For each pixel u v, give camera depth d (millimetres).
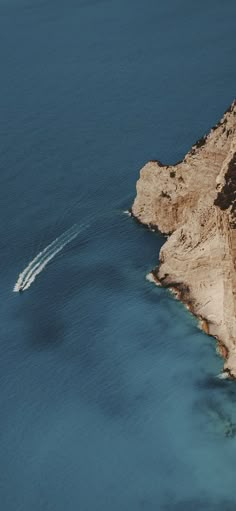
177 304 121188
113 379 110812
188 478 94188
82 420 105250
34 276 136500
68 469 98500
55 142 198250
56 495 95250
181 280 122250
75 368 114250
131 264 134000
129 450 99688
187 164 128375
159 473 95625
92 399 108312
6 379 114500
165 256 124125
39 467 99500
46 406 108688
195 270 117875
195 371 108938
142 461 97688
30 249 145750
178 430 100938
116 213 151750
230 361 106625
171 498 92000
